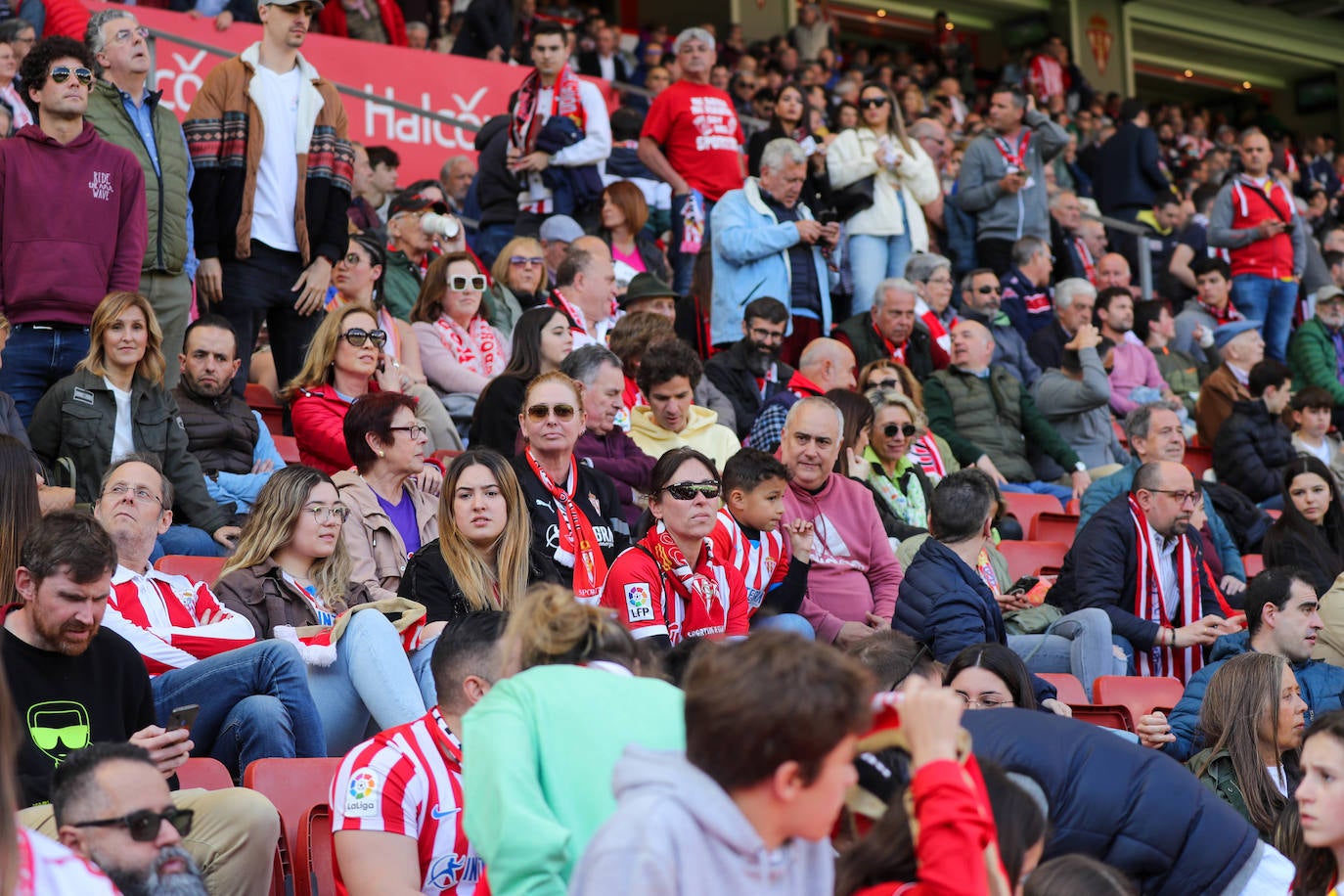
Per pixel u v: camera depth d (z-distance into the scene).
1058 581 20.64
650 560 15.27
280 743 13.20
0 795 6.18
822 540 18.34
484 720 8.43
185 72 29.64
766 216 26.16
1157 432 23.80
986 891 6.57
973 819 6.60
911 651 12.04
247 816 11.34
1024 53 60.12
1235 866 9.54
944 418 25.97
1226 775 14.36
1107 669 19.16
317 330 20.09
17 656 11.59
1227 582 22.22
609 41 45.78
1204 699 14.64
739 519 16.56
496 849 8.11
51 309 18.98
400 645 14.16
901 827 6.98
